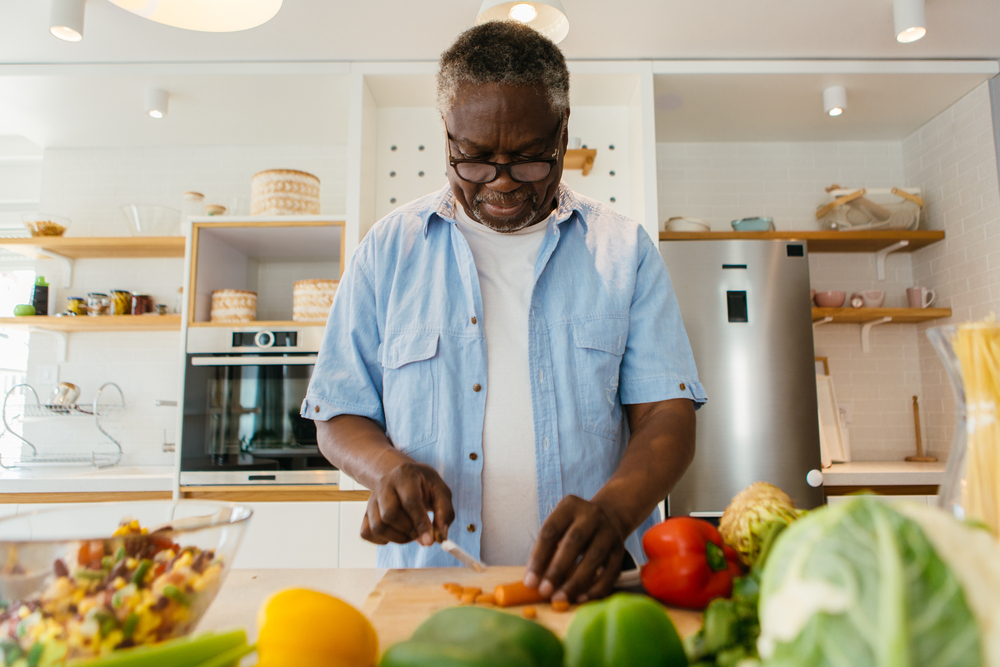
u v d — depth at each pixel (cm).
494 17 201
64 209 306
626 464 84
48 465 282
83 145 309
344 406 103
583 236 109
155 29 233
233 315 246
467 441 100
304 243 270
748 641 45
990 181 256
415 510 74
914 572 29
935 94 269
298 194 254
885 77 258
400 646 39
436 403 101
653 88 262
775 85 263
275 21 230
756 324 238
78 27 212
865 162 308
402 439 101
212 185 308
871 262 298
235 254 278
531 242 107
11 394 292
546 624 59
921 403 290
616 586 69
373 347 108
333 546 224
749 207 304
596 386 102
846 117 288
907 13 215
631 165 266
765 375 235
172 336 294
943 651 28
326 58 253
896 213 273
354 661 44
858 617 29
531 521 98
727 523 69
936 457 279
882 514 32
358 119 250
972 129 265
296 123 290
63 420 289
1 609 47
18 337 301
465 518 98
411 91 262
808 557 32
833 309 264
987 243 256
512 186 91
